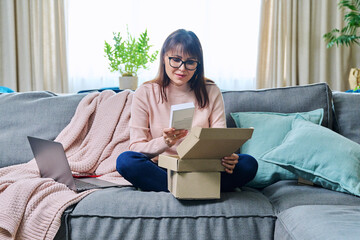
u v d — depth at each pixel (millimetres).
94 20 4328
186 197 1262
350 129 1856
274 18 4367
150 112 1651
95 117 1919
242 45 4461
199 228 1226
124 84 2590
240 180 1446
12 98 2074
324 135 1562
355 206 1230
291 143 1567
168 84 1706
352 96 1952
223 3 4406
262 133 1753
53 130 1956
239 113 1873
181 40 1572
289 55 4402
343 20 4391
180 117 1356
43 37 4273
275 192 1476
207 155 1273
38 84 4266
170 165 1329
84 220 1228
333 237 931
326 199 1322
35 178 1501
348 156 1471
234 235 1225
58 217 1216
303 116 1786
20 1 4191
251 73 4512
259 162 1678
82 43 4340
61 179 1469
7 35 4191
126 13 4352
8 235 1216
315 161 1486
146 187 1432
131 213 1231
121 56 2650
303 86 1934
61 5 4188
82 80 4383
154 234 1218
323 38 4391
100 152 1816
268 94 1933
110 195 1308
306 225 1063
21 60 4234
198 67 1665
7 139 1942
